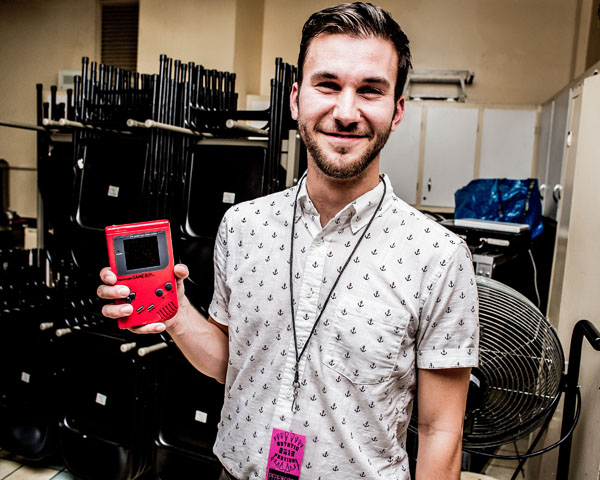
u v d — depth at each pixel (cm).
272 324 84
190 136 195
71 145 223
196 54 373
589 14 347
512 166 329
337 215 81
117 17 425
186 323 92
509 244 208
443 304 76
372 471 77
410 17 388
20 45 440
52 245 224
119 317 81
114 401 201
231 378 90
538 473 179
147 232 84
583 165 148
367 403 77
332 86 74
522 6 370
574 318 149
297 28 413
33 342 216
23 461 228
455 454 79
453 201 339
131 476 198
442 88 383
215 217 181
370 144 75
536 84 371
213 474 186
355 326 78
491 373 119
